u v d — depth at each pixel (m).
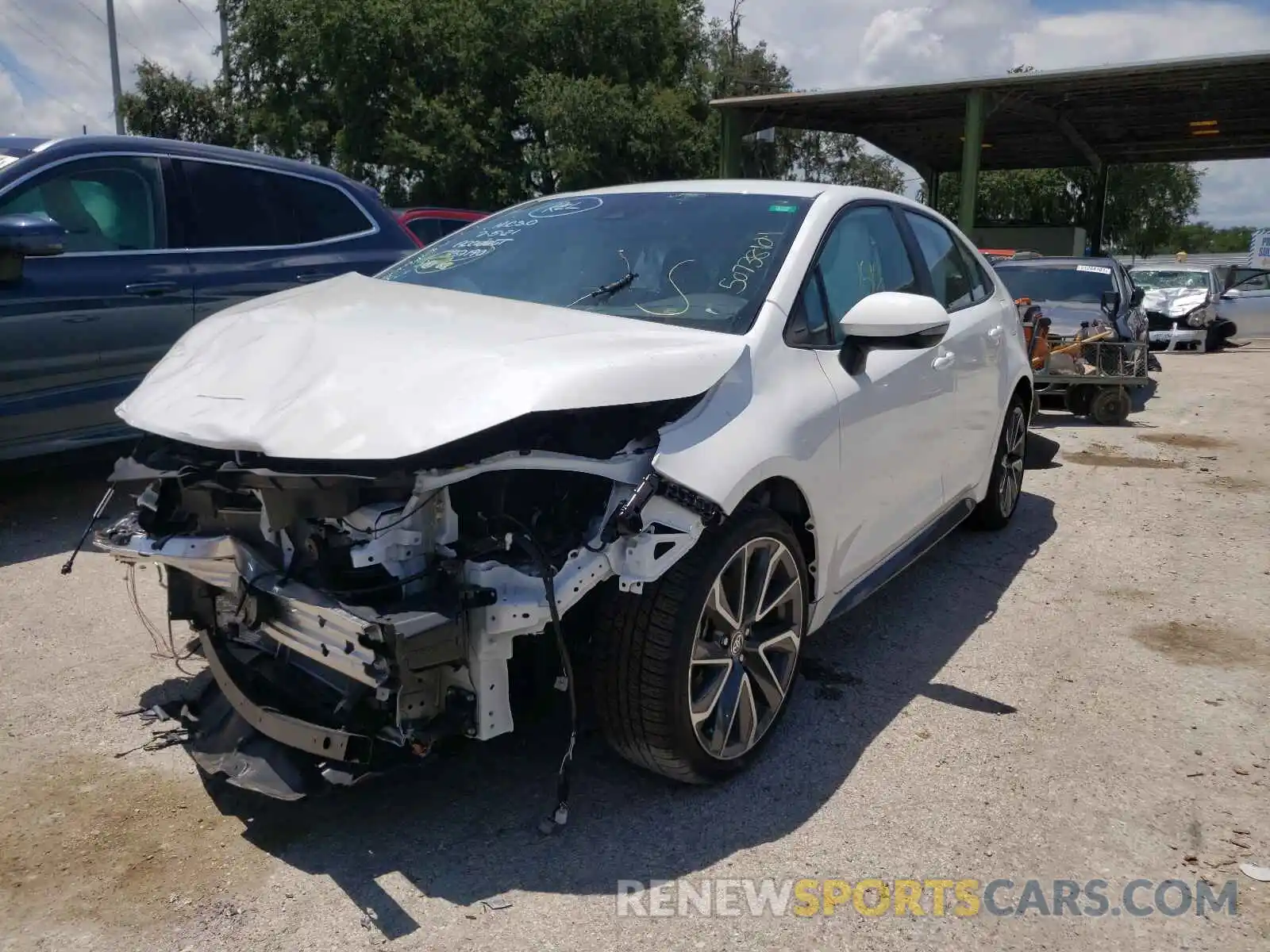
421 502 2.54
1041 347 9.53
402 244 7.20
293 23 27.33
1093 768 3.32
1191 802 3.14
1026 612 4.68
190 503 2.90
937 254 4.85
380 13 26.36
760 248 3.57
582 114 25.66
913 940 2.52
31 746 3.33
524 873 2.73
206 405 2.77
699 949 2.47
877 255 4.16
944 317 3.24
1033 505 6.54
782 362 3.27
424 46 27.02
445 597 2.51
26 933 2.49
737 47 38.69
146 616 4.35
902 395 3.93
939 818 3.03
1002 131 24.61
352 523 2.57
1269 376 13.76
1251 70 17.00
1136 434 9.12
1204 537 5.87
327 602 2.50
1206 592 4.96
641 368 2.75
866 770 3.28
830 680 3.93
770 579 3.24
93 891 2.64
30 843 2.83
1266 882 2.77
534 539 2.70
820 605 3.53
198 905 2.59
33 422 5.34
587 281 3.61
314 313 3.16
